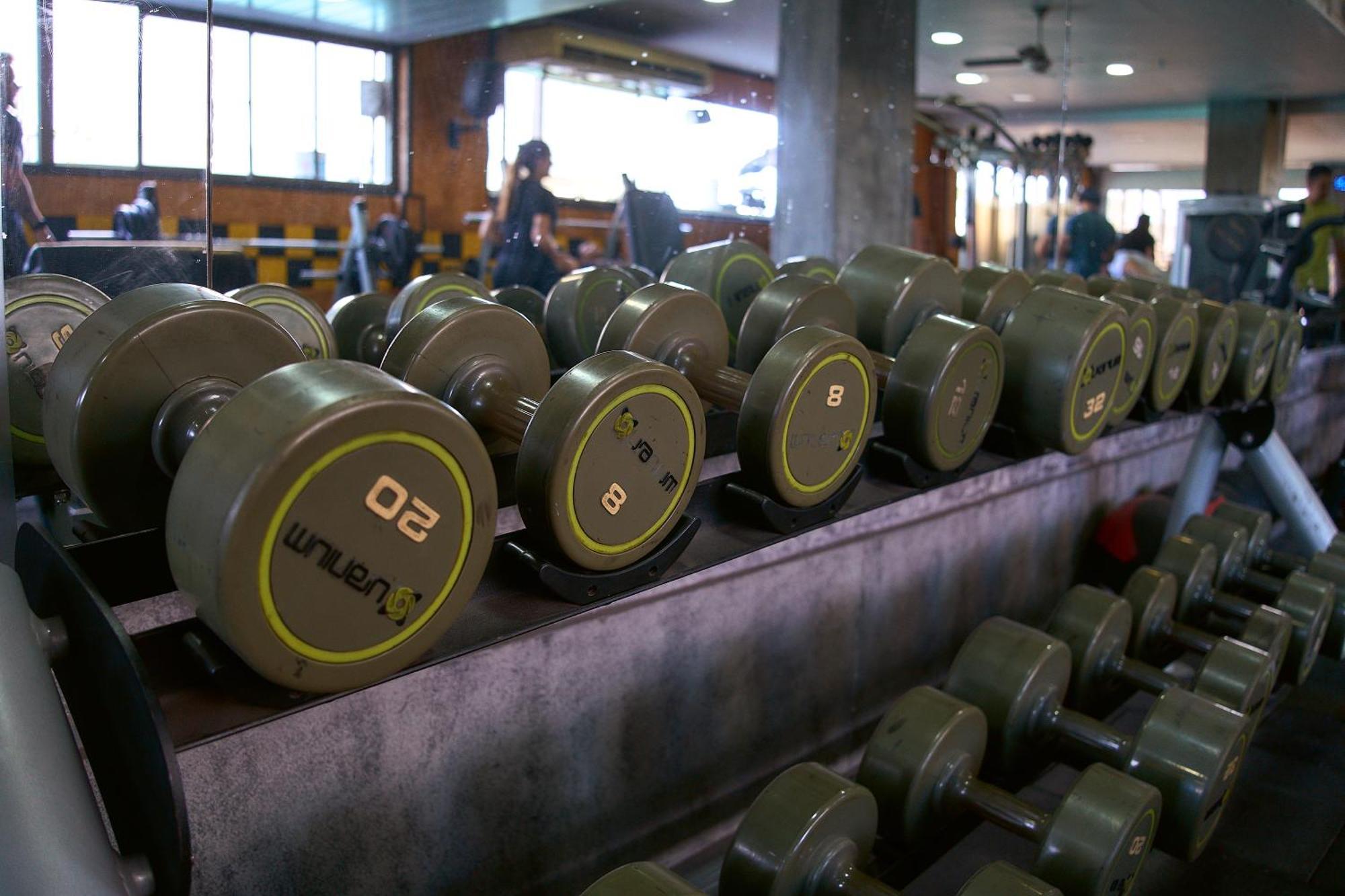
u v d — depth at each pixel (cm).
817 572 209
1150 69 382
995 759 182
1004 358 173
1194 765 164
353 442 80
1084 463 296
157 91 139
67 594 95
